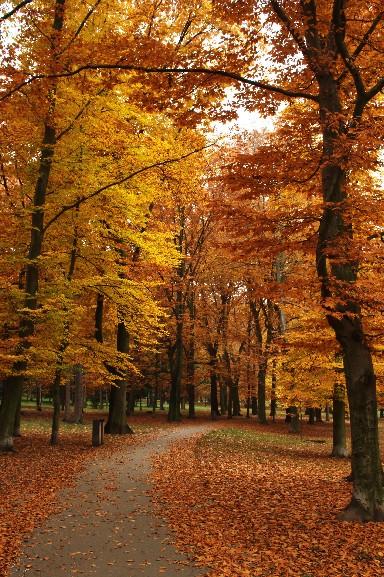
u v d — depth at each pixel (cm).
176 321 3378
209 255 3231
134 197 1608
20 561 643
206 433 2464
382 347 1207
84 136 1551
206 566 625
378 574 579
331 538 706
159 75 898
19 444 1705
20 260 1452
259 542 710
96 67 910
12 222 1524
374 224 877
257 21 893
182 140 1623
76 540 725
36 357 1518
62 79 1399
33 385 3684
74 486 1080
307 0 872
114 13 1527
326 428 3353
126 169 1639
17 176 1703
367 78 963
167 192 1773
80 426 2680
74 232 1645
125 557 658
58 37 1086
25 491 1024
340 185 841
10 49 1074
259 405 3503
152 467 1343
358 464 798
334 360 1642
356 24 909
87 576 594
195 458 1568
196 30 1598
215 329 3875
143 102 943
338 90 925
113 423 2309
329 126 786
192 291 3550
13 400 1531
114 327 2517
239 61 880
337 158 776
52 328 1539
